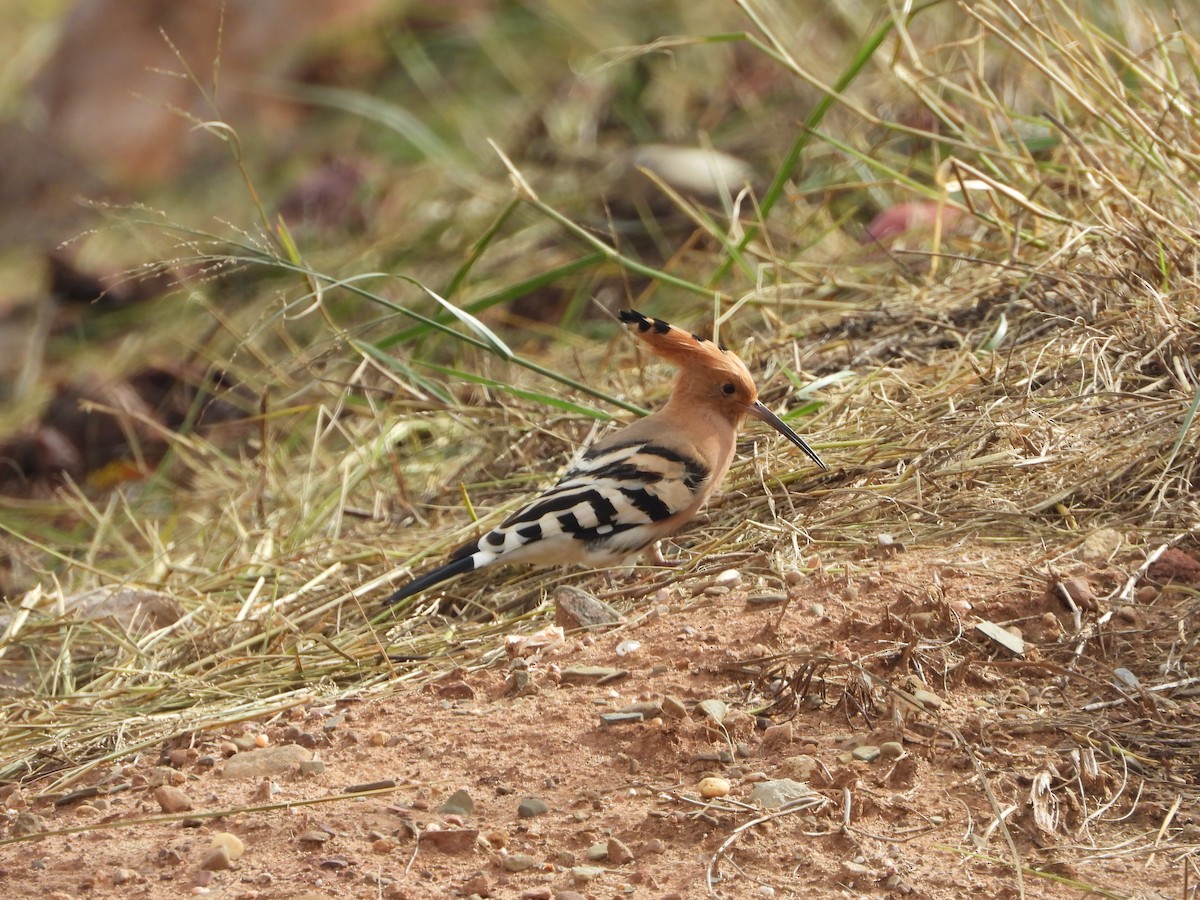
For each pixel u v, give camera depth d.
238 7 20.52
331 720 7.89
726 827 6.46
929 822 6.41
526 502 10.85
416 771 7.22
